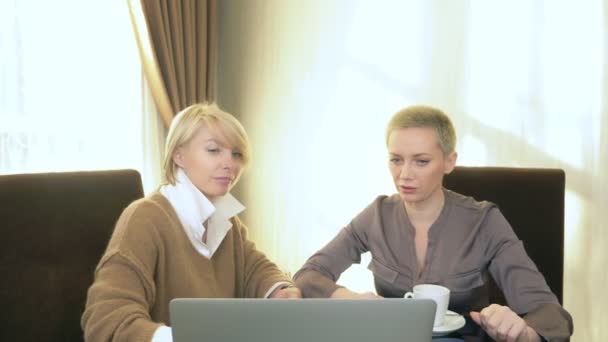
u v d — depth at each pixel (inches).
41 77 96.7
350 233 63.6
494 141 99.2
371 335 29.9
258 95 127.4
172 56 111.5
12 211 53.4
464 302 56.9
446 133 56.4
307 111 120.0
